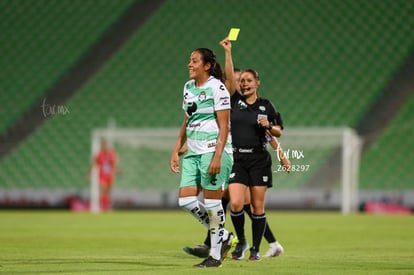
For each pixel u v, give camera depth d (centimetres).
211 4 9125
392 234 3797
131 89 8562
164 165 7662
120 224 4659
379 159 7681
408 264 2242
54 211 6881
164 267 2103
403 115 7981
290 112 8281
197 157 2134
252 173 2505
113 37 9025
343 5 8894
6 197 7206
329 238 3534
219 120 2067
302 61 8638
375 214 6303
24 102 8488
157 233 3844
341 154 7269
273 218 5506
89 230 4050
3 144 8112
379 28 8712
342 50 8650
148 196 7100
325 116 8175
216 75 2122
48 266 2117
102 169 6838
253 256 2420
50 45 9006
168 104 8438
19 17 9250
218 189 2105
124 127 8338
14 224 4594
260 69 8644
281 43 8788
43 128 8231
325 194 6869
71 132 8225
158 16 9125
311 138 7131
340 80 8444
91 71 8744
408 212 6694
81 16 9206
